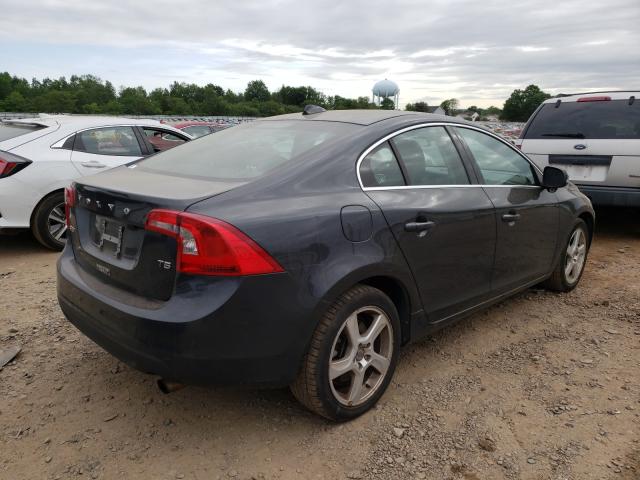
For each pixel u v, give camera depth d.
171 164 3.13
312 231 2.49
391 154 3.06
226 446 2.65
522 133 7.13
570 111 6.78
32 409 2.92
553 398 3.09
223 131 3.63
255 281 2.31
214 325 2.27
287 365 2.48
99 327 2.60
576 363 3.50
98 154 6.21
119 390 3.12
